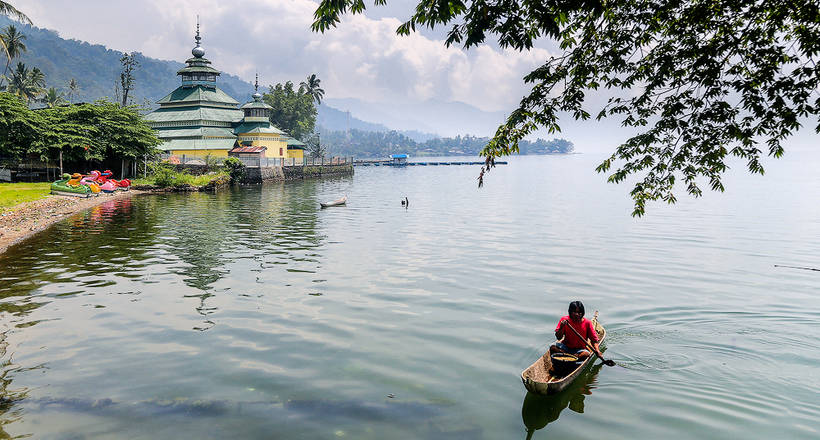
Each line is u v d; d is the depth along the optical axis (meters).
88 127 47.31
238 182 60.25
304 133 121.75
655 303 12.66
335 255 18.64
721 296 13.28
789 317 11.54
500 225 27.47
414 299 12.97
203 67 88.81
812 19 6.28
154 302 12.42
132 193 44.62
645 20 7.05
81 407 7.23
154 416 6.98
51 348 9.46
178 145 78.56
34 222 25.11
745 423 6.95
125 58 81.62
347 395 7.69
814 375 8.46
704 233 24.47
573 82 7.43
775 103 6.27
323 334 10.35
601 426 6.89
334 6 7.42
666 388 8.04
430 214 32.62
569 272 16.08
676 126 7.20
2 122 41.47
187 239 21.52
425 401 7.53
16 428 6.63
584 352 8.80
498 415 7.15
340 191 53.28
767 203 39.41
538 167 157.75
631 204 39.62
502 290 13.88
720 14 6.71
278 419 6.94
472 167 151.75
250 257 18.02
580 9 6.80
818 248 20.44
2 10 42.47
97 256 17.69
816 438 6.54
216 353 9.30
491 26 7.00
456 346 9.76
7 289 13.41
